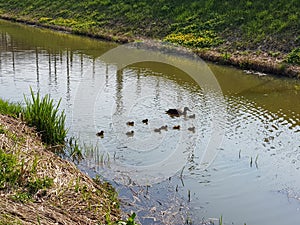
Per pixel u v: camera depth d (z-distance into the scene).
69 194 7.25
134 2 31.56
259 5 25.00
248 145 10.77
